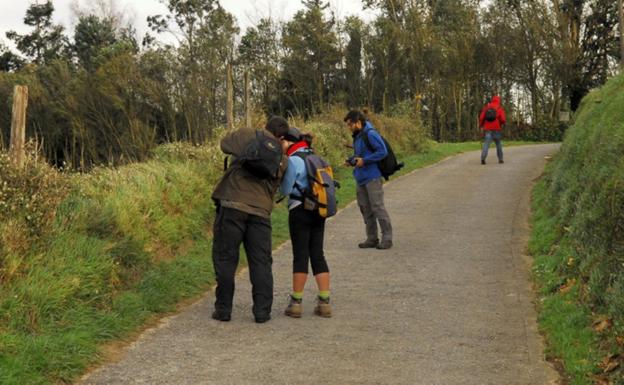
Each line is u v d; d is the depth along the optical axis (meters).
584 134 10.65
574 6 39.28
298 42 46.03
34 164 6.89
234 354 5.18
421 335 5.62
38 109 41.59
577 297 6.04
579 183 8.57
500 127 18.64
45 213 6.33
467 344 5.40
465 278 7.43
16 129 6.81
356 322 5.99
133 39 58.50
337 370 4.85
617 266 5.67
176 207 9.24
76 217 6.84
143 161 12.39
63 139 42.66
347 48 44.78
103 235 7.05
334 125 18.88
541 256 7.82
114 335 5.46
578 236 7.04
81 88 41.53
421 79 42.09
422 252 8.70
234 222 5.95
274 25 47.97
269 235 6.09
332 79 46.94
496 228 10.12
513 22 42.19
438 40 41.94
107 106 41.34
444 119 42.94
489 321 5.97
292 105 47.75
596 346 4.97
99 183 8.57
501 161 18.72
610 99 11.56
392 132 21.55
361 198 9.05
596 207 6.84
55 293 5.45
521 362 5.01
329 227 10.55
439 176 16.34
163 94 41.41
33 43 67.31
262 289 6.00
